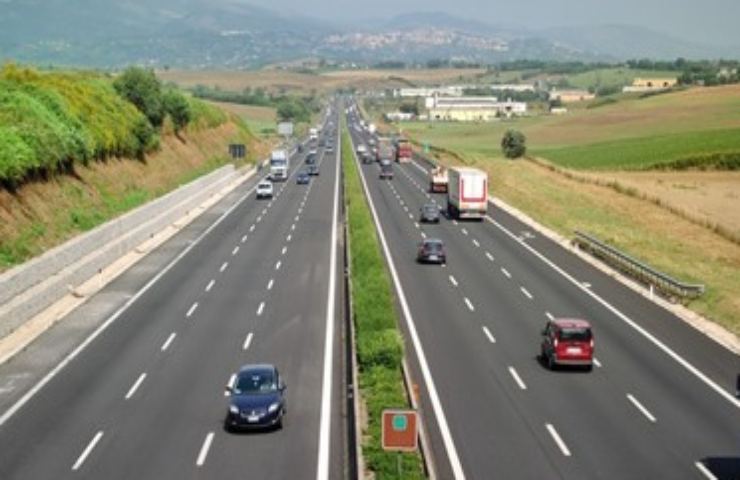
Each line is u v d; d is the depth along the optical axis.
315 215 85.44
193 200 90.81
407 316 45.44
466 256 62.91
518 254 64.12
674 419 31.00
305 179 114.88
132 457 27.78
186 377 36.06
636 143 160.62
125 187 82.69
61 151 70.62
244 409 29.67
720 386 34.88
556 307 47.91
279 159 121.25
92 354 39.59
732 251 68.81
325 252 64.94
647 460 27.22
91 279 55.50
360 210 76.12
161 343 41.19
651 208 90.44
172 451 28.25
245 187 112.81
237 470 26.61
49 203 63.84
